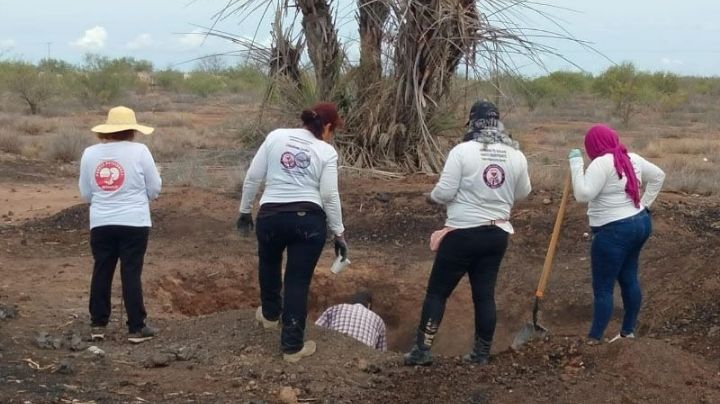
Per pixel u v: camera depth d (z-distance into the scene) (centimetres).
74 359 641
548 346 628
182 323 737
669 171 1658
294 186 610
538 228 1062
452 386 580
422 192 1238
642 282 890
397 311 968
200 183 1399
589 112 3844
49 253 1024
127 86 4653
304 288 623
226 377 605
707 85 6056
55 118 3158
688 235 1018
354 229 1135
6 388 573
